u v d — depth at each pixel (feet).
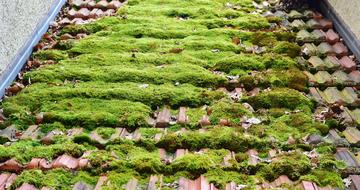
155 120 12.15
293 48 15.56
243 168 10.04
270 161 10.30
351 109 12.58
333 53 15.43
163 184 9.62
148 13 18.94
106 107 12.51
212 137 11.06
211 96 12.92
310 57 15.39
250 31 17.29
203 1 20.17
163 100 12.85
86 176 9.87
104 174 9.96
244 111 12.22
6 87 13.30
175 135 11.12
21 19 14.75
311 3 18.86
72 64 14.88
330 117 12.06
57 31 17.58
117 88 13.30
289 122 11.78
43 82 13.84
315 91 13.35
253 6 19.88
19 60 14.38
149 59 14.98
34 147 10.85
